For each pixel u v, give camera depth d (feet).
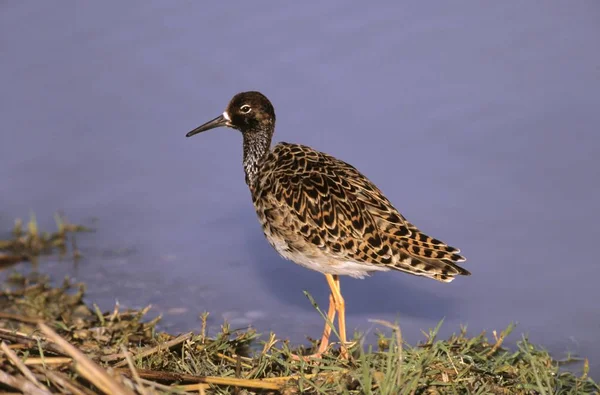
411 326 40.29
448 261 34.17
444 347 31.30
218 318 41.09
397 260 34.42
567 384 32.86
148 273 44.86
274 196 36.45
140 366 30.78
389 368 28.07
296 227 35.86
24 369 26.50
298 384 29.43
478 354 32.27
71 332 35.50
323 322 41.06
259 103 39.86
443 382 29.66
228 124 40.40
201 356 31.89
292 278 45.03
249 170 40.37
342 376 29.63
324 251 35.55
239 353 34.83
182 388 28.27
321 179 35.81
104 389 25.25
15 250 46.65
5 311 40.37
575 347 37.40
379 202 35.14
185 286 43.83
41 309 40.22
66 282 43.27
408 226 34.81
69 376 28.32
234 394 29.32
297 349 35.53
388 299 42.98
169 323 40.40
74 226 48.24
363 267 35.53
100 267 45.42
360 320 41.24
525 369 31.24
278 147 38.45
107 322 37.96
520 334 38.68
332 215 35.09
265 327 40.45
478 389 29.78
